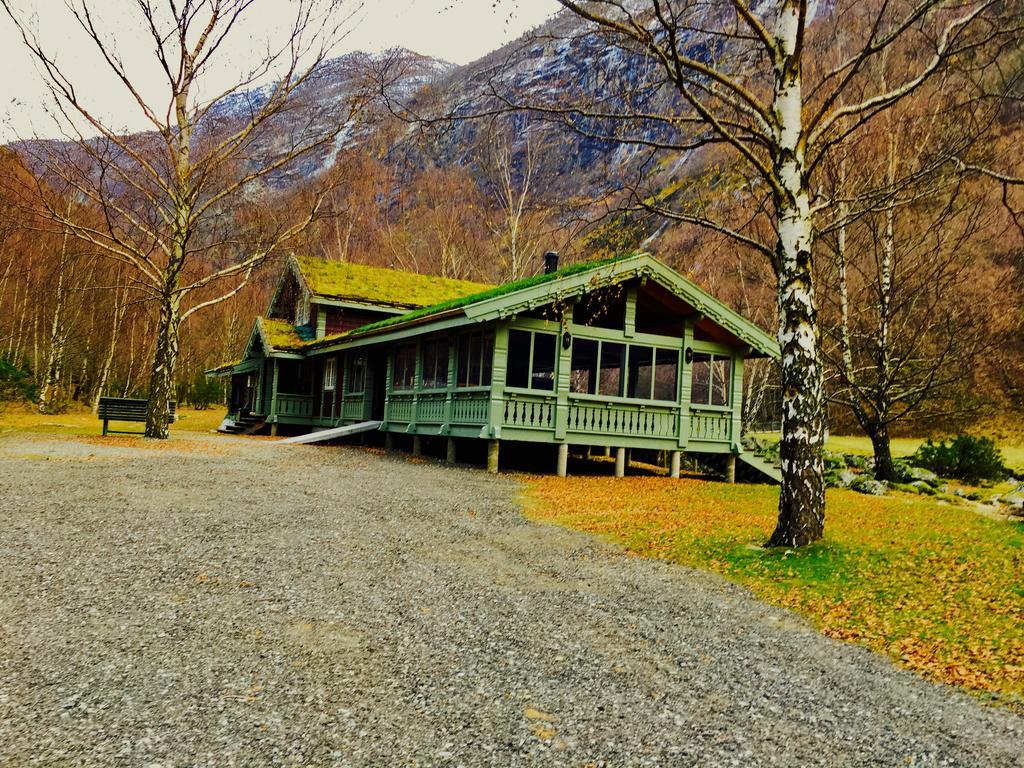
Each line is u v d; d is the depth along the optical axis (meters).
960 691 4.89
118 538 7.83
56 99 18.89
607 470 19.80
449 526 9.80
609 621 6.04
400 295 29.03
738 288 30.31
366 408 23.81
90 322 37.84
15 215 26.95
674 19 8.22
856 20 16.14
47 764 3.33
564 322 17.09
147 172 21.42
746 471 20.17
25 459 13.51
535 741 3.83
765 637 5.88
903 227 24.36
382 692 4.35
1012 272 26.41
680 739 3.95
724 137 8.55
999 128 18.31
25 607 5.50
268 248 22.23
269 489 11.88
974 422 32.09
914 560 8.33
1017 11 9.06
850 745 4.00
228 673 4.50
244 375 35.00
